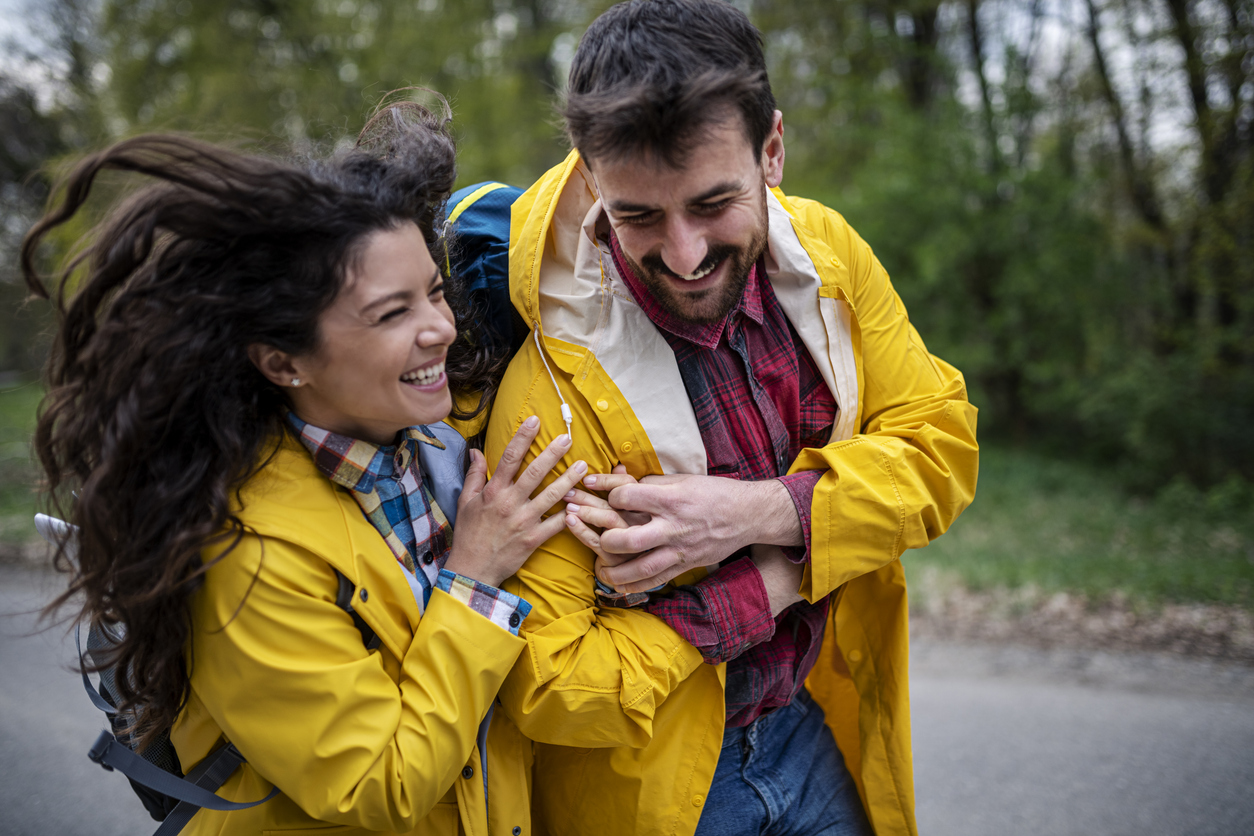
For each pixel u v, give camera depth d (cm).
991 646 488
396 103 138
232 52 1291
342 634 116
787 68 1270
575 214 141
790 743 161
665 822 139
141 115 1315
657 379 138
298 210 109
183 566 109
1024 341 994
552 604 133
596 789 142
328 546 117
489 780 135
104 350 111
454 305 140
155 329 109
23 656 485
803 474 141
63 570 121
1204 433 877
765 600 138
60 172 114
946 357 991
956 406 152
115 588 112
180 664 120
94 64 1348
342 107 1211
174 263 112
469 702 120
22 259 113
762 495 137
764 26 1238
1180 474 878
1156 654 470
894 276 1026
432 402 122
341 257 112
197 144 109
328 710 112
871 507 139
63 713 423
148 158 108
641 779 139
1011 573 587
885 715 162
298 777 112
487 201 158
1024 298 982
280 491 118
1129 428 920
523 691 129
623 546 129
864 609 164
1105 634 497
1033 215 967
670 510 131
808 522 137
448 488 138
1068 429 1094
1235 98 888
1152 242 1000
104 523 111
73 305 113
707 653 136
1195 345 915
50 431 118
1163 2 933
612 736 132
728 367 143
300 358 115
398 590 123
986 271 1011
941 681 446
